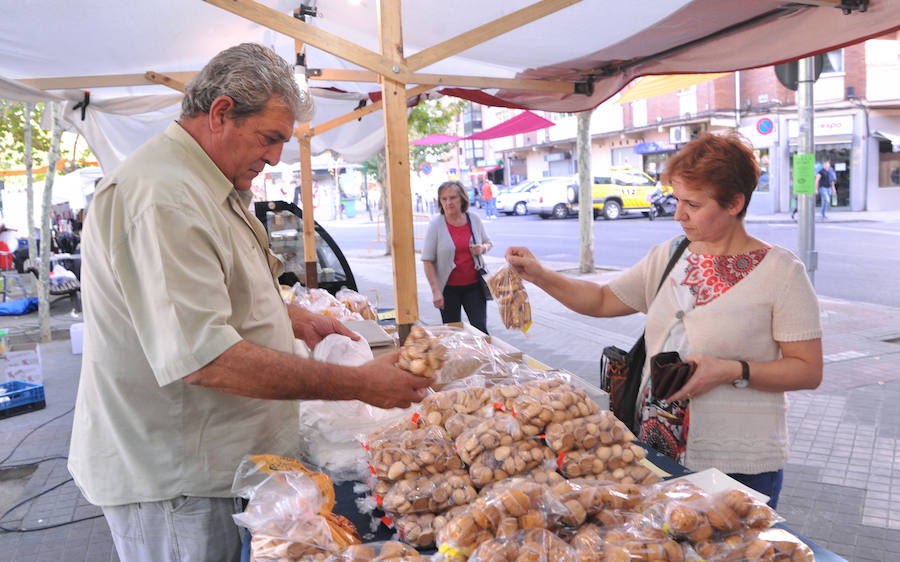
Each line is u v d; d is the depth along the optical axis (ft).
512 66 14.60
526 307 8.91
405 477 5.49
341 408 7.27
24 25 11.60
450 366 7.61
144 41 13.24
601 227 72.84
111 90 18.16
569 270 43.09
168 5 11.47
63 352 27.45
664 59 13.23
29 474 15.62
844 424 16.21
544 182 95.96
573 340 25.41
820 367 6.66
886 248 46.11
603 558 4.40
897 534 11.50
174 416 5.73
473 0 11.47
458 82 12.78
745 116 87.15
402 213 9.31
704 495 4.91
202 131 5.89
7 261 46.39
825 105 78.23
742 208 6.90
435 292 18.69
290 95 5.92
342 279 18.95
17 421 19.11
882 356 21.40
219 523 5.96
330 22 14.89
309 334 8.29
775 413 6.88
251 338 6.02
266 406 6.17
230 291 5.87
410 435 5.82
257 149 6.00
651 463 6.50
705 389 6.52
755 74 84.69
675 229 67.05
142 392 5.68
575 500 4.91
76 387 22.26
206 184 5.78
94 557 12.01
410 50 15.15
